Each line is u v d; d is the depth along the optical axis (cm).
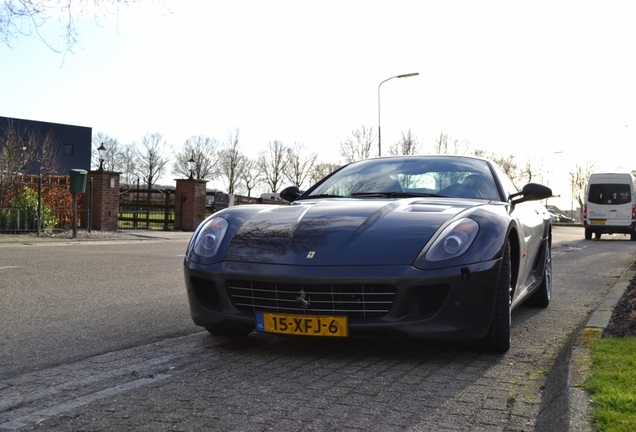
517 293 434
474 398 279
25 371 323
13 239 1321
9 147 2167
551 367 334
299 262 334
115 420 244
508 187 471
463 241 339
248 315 347
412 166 477
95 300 562
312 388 289
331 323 327
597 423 217
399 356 354
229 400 270
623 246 1745
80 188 1449
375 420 247
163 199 2188
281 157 7931
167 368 326
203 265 360
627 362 300
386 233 345
